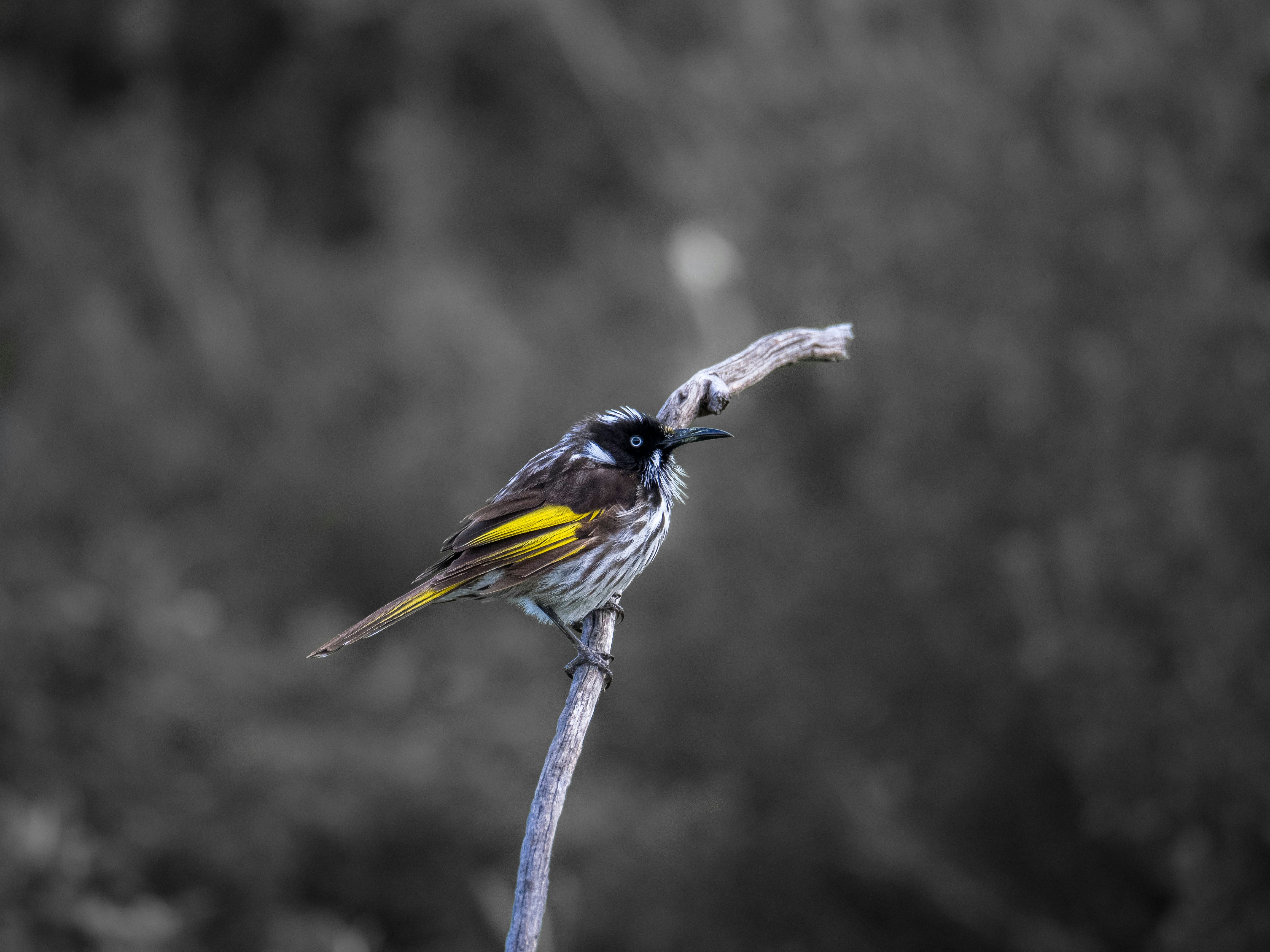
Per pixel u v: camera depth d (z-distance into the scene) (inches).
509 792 573.0
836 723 614.9
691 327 933.8
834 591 618.2
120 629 574.2
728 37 934.4
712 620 650.2
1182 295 498.9
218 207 1282.0
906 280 592.7
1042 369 539.2
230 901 499.8
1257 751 453.7
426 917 526.3
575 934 539.2
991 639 570.3
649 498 304.2
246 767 533.0
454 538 303.6
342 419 973.2
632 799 609.3
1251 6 517.3
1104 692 484.7
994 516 564.1
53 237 1073.5
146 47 1235.2
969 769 581.3
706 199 729.0
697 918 573.0
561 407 912.9
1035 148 565.0
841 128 628.1
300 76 1353.3
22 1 1234.6
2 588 573.6
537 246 1371.8
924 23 656.4
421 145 1203.2
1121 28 549.0
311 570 865.5
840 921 580.1
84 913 449.7
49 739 517.0
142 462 928.3
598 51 1231.5
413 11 1285.7
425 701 655.8
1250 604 460.8
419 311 1032.2
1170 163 519.8
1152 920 541.0
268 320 1108.5
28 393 965.2
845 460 660.1
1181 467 482.3
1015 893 569.0
